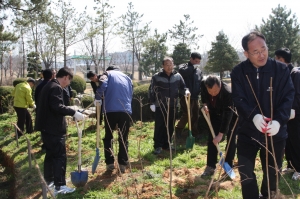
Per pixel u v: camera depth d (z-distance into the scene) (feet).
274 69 9.70
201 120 22.93
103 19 64.44
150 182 14.71
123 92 16.17
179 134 22.58
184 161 17.88
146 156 18.85
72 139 23.66
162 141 19.84
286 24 93.15
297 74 13.00
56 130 13.75
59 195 13.84
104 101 15.92
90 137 24.26
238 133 10.36
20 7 50.67
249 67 9.78
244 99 9.67
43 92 13.61
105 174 16.22
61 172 13.97
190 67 21.71
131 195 13.50
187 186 14.12
